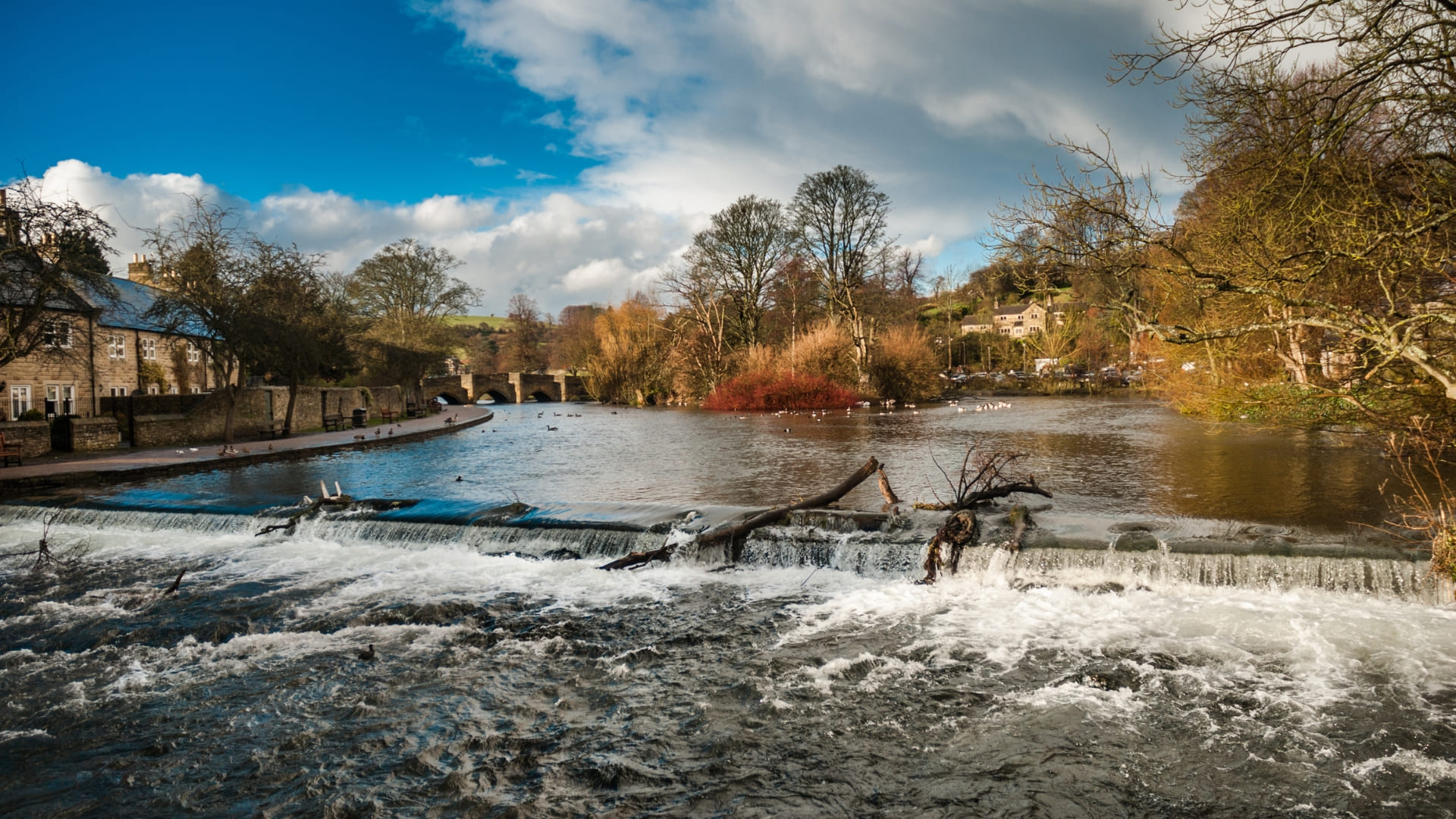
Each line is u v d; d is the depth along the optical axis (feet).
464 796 19.29
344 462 78.54
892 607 31.63
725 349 197.36
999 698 23.53
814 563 37.22
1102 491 50.21
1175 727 21.58
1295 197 33.53
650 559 38.09
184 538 46.21
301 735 22.52
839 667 26.05
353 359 127.34
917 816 18.04
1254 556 31.60
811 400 162.91
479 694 24.90
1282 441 78.13
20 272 70.44
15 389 98.07
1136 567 32.71
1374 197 34.37
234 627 31.24
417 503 50.26
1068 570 33.32
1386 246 32.45
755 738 21.71
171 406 113.29
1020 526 38.34
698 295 193.16
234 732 22.81
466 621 31.32
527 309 351.87
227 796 19.54
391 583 36.60
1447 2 27.96
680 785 19.56
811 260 182.39
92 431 82.23
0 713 24.30
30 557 42.65
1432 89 31.45
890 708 23.17
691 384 196.65
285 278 96.89
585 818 18.28
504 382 277.44
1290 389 55.11
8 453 68.08
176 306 88.33
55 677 26.94
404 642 29.35
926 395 187.42
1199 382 71.00
